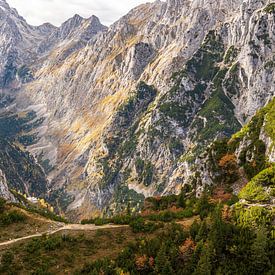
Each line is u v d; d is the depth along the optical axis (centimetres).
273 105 11588
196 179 12800
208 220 7906
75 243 8881
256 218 6950
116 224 9944
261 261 6275
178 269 6969
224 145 12425
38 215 10888
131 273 7250
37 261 8156
